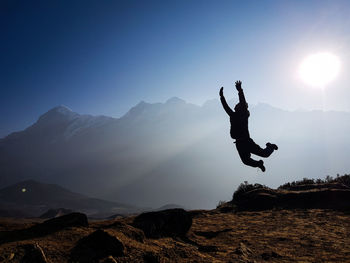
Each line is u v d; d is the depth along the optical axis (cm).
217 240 633
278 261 457
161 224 615
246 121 555
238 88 573
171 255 427
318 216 838
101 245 383
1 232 447
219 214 1033
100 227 545
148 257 393
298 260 459
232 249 531
